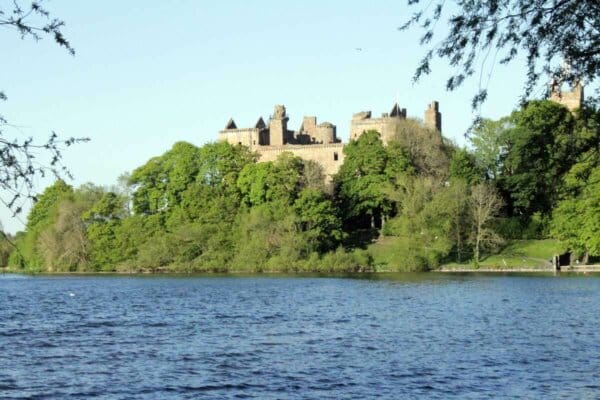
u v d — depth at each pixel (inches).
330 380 1379.2
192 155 5949.8
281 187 5590.6
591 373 1408.7
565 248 4416.8
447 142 6097.4
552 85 701.9
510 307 2529.5
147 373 1464.1
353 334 1956.2
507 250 4862.2
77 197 5748.0
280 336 1945.1
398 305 2687.0
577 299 2755.9
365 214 5743.1
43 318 2484.0
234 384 1360.7
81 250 5403.5
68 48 615.5
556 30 688.4
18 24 605.0
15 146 619.8
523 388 1296.8
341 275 4537.4
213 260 5054.1
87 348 1779.0
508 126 4972.9
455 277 4089.6
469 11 693.9
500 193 4901.6
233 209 5423.2
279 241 4926.2
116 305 2928.2
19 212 620.4
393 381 1362.0
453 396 1246.9
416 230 4694.9
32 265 5393.7
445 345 1737.2
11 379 1419.8
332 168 7121.1
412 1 687.1
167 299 3164.4
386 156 5625.0
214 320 2346.2
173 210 5669.3
